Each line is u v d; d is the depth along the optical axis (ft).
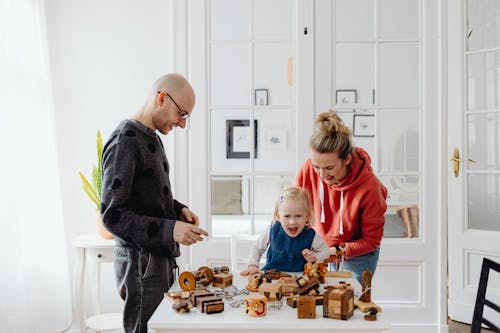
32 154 9.62
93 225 10.94
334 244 7.45
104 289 10.93
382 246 10.62
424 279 10.62
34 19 9.82
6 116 8.79
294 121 10.55
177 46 10.60
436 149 10.63
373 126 10.66
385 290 10.69
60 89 10.93
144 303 5.73
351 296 4.62
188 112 6.20
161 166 5.97
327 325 4.38
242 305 4.98
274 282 5.71
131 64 10.89
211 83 10.59
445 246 10.60
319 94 10.55
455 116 11.81
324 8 10.51
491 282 11.44
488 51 11.48
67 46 10.91
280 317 4.57
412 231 10.72
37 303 9.65
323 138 6.63
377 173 10.71
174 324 4.44
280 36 10.55
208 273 5.75
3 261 8.68
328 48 10.52
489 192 11.62
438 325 10.59
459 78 11.74
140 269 5.73
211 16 10.57
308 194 7.27
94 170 9.84
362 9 10.55
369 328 4.37
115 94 10.93
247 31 10.55
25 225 9.40
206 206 10.58
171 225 5.39
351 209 7.21
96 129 10.96
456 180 11.82
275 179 10.61
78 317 10.08
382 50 10.60
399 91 10.63
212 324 4.43
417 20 10.59
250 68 10.55
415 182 10.71
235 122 10.60
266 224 10.62
